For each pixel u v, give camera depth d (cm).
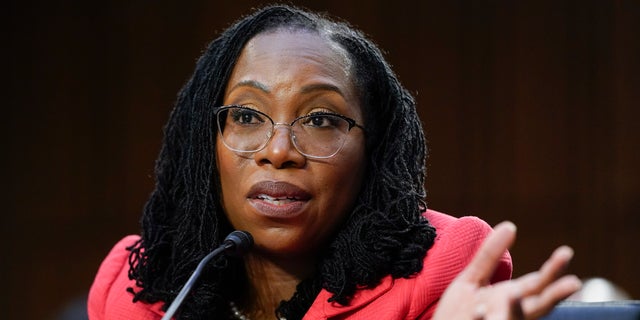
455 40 1484
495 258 371
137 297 547
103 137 1545
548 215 1474
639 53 1463
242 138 510
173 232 547
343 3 1470
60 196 1554
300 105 505
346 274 508
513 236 371
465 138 1484
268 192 500
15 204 1558
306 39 518
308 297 526
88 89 1544
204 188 527
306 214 504
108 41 1538
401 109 537
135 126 1538
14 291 1555
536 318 346
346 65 520
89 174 1548
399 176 525
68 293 1553
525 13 1477
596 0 1469
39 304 1558
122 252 600
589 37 1472
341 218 517
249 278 541
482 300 358
